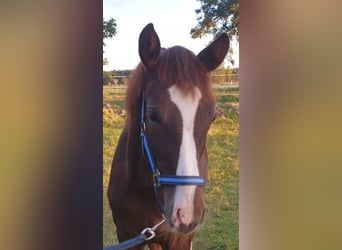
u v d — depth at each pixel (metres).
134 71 1.33
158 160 1.18
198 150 1.13
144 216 1.42
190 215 1.12
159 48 1.19
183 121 1.11
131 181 1.38
